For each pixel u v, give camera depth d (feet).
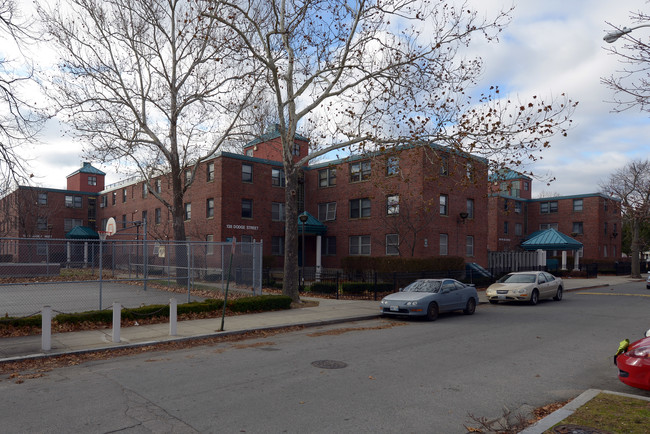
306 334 39.96
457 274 85.46
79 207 173.47
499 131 47.47
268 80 59.11
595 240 154.61
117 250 129.08
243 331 39.70
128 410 19.40
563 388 23.43
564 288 93.20
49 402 20.45
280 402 20.59
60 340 34.53
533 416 19.24
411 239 90.89
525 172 48.26
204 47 67.46
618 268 151.74
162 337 36.04
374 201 99.30
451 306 51.44
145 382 23.82
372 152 60.44
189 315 46.03
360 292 70.69
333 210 111.55
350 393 22.07
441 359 29.71
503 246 154.81
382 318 50.60
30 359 28.94
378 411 19.57
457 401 21.09
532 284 65.41
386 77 54.08
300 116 58.75
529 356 30.86
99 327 40.24
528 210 170.81
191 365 27.78
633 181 130.62
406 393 22.16
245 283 74.13
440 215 94.48
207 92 71.67
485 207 106.73
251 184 108.78
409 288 53.11
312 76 57.52
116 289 71.36
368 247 101.91
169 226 122.01
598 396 20.71
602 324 45.91
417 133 53.31
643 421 17.31
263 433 17.03
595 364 28.71
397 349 32.94
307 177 119.96
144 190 140.15
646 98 24.99
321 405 20.24
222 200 103.09
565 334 39.86
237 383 23.65
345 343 35.37
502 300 64.75
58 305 52.85
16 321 36.83
